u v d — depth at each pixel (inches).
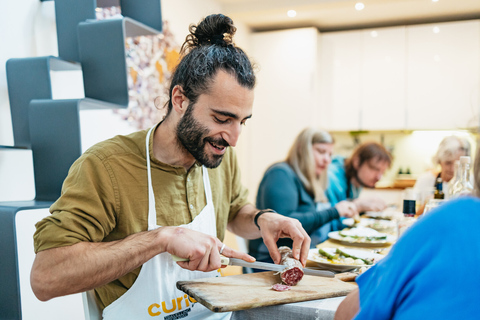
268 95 166.2
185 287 36.6
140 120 106.0
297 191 89.8
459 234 19.6
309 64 161.0
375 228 87.8
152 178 39.5
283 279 37.9
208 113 35.7
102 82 65.1
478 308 18.5
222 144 37.2
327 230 92.7
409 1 140.2
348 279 44.1
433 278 19.3
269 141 167.3
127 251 33.4
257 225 47.2
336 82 167.9
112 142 39.5
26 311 70.7
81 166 36.9
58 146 57.1
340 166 121.5
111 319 37.9
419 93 158.7
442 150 107.2
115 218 38.2
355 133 179.2
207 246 34.5
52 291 31.9
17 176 67.9
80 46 65.4
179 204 41.1
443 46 155.0
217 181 46.7
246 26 165.8
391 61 161.0
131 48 99.6
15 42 67.9
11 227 47.6
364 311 21.7
